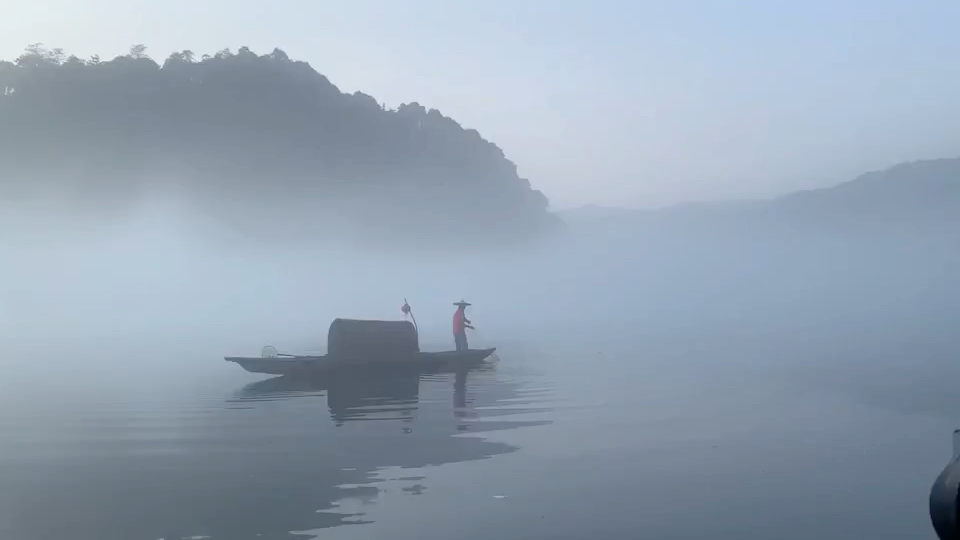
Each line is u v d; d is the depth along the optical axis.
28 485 9.46
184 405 15.95
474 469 10.17
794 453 11.09
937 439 12.07
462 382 19.69
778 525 7.93
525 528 7.77
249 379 20.69
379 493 9.02
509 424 13.45
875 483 9.46
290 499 8.80
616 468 10.21
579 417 14.18
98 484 9.48
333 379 20.55
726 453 11.09
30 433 12.84
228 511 8.36
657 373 21.34
